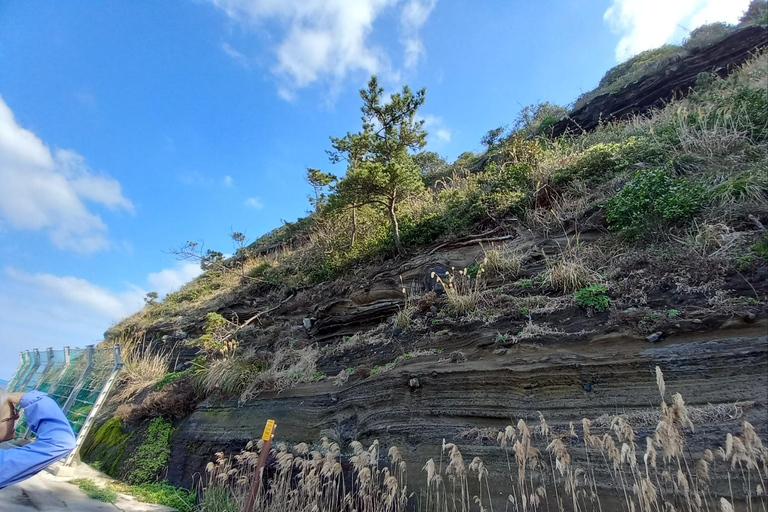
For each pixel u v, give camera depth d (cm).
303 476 438
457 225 759
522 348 421
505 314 481
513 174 768
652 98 1016
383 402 478
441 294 612
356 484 432
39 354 1242
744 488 252
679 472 245
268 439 386
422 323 568
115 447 771
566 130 1101
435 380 445
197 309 1324
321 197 1277
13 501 493
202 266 1373
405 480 397
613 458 274
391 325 634
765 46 869
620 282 427
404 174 793
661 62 1062
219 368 746
